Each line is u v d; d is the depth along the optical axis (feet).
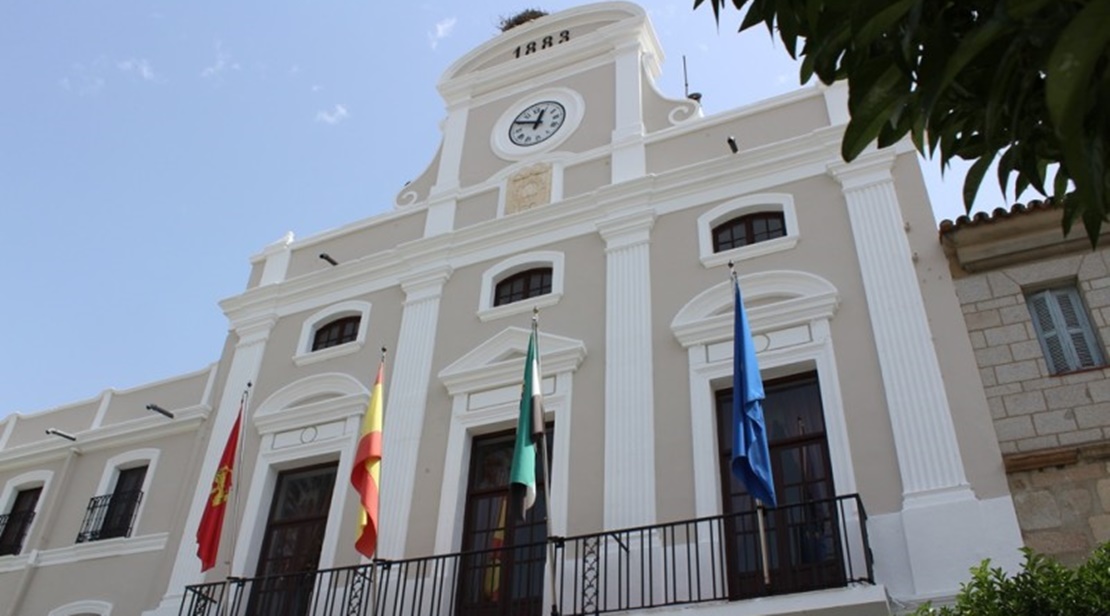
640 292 42.47
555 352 41.96
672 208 44.78
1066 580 22.12
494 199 51.13
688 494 35.70
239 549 43.60
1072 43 9.75
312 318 51.70
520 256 47.34
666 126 49.52
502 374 42.75
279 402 48.62
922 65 12.82
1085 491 30.30
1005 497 31.09
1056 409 32.22
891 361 35.40
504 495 40.19
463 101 57.67
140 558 48.85
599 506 37.11
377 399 39.42
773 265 40.34
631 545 35.24
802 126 44.83
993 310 35.22
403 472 42.19
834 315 37.58
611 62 53.78
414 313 48.39
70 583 50.21
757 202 42.78
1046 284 35.24
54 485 56.13
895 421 34.01
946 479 32.17
